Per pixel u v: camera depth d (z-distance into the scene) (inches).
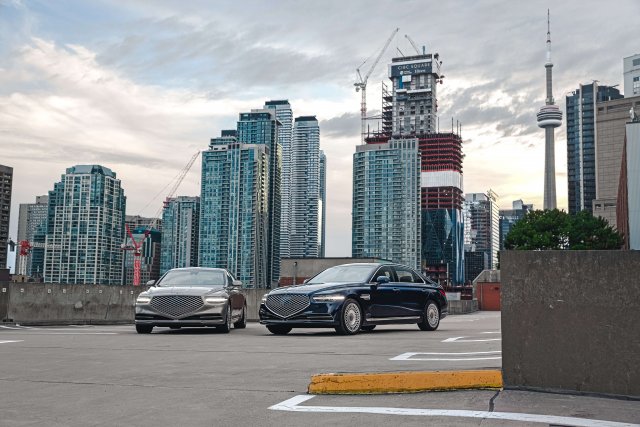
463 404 208.1
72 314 860.6
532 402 209.0
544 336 226.2
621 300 216.8
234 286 601.9
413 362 303.3
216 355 346.6
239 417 195.8
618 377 215.5
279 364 307.4
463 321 922.1
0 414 204.2
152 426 186.9
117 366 305.9
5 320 791.1
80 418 198.1
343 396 227.3
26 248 7504.9
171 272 609.6
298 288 520.4
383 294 549.0
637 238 3078.2
